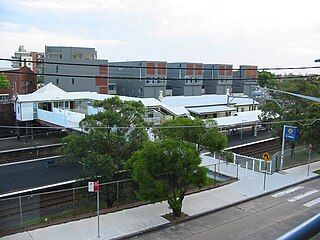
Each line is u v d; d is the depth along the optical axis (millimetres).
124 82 69375
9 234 14680
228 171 25984
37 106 43219
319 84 52531
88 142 19781
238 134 48906
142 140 20641
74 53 63594
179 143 16375
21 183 25641
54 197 22141
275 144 43344
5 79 60281
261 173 25859
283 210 18625
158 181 15812
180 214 17281
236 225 16500
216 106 57594
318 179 25297
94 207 20078
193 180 16250
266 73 85125
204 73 80875
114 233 15062
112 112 20609
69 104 46594
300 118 30797
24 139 42906
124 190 20188
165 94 69062
